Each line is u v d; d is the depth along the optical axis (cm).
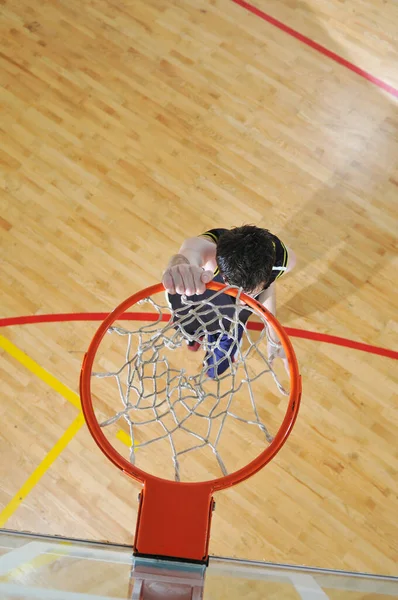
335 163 298
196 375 240
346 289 278
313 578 162
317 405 262
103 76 312
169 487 154
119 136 301
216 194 291
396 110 309
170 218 287
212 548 244
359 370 267
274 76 314
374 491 251
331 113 307
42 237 284
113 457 162
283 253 225
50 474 253
